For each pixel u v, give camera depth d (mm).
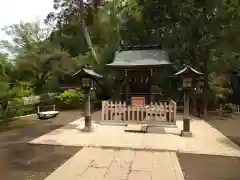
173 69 17422
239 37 13438
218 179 4824
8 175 4914
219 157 6273
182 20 15664
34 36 24344
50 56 21578
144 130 9117
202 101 15031
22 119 12477
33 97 16531
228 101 19562
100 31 22828
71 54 24094
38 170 5199
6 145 7262
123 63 12984
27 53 21922
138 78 13688
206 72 14805
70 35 25516
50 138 8039
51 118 12898
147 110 10672
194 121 12320
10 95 11219
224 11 13453
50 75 22766
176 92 18375
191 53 15828
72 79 22906
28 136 8500
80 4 24219
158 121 10547
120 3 21953
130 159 6000
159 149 6809
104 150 6773
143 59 13242
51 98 18891
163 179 4762
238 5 12523
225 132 9641
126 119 10930
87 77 9156
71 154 6383
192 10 14938
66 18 25781
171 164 5656
